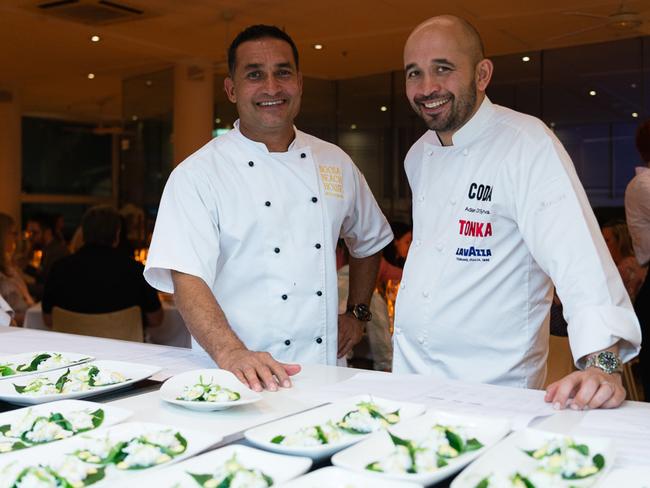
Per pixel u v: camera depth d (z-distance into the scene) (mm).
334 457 1028
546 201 1728
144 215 10555
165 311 4711
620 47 8750
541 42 8711
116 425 1206
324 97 10766
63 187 15484
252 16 7566
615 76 8820
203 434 1137
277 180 2098
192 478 975
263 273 2072
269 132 2084
